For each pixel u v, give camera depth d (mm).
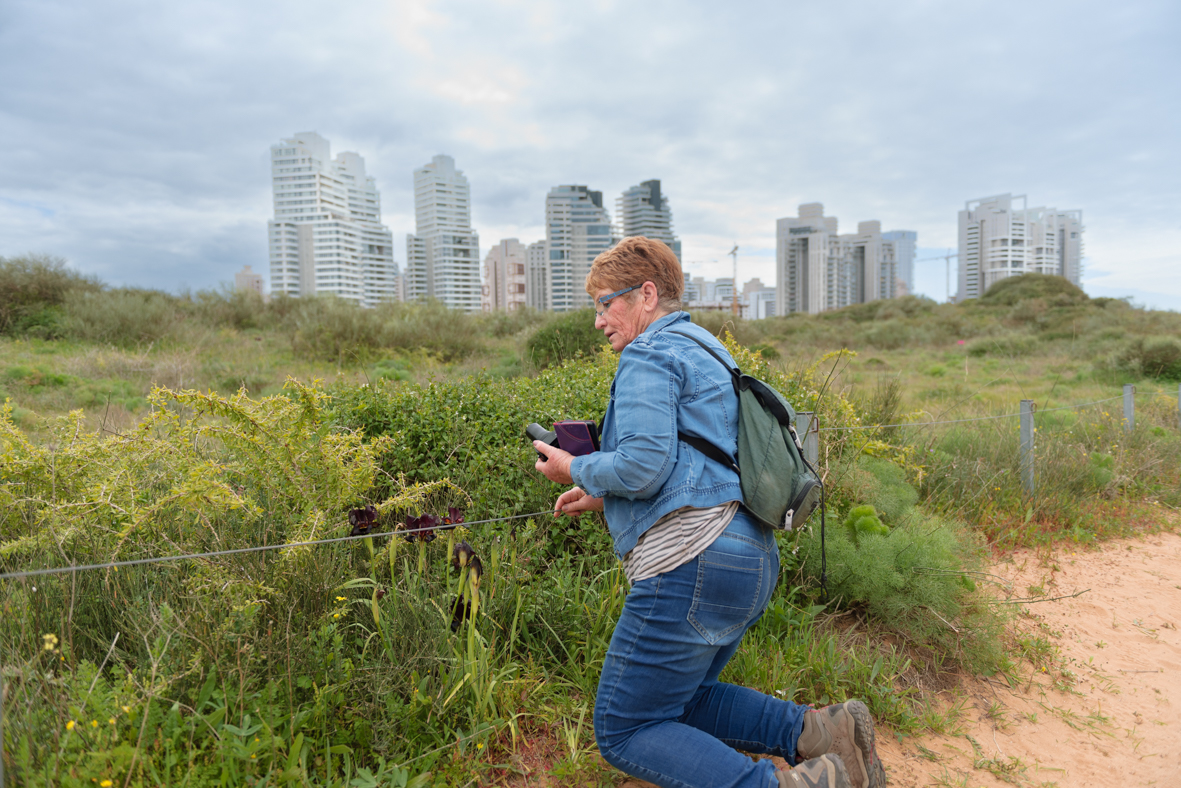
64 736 1620
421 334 16406
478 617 2463
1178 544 4828
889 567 3039
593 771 2119
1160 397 9289
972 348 22375
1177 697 2908
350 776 1898
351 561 2543
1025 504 5004
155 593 2277
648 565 1633
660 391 1621
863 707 1811
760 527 1688
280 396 2633
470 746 2096
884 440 5031
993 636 3010
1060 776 2359
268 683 1918
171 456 2684
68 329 14297
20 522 2520
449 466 3330
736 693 1953
